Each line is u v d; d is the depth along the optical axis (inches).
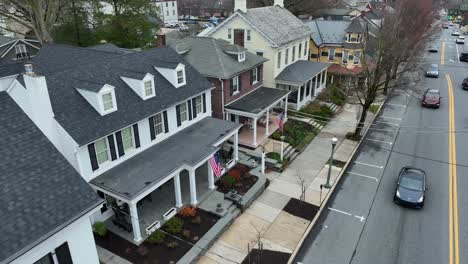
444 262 657.6
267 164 981.8
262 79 1302.9
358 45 1657.2
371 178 946.1
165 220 738.2
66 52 1117.1
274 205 823.7
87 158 688.4
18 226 446.3
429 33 1791.3
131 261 638.5
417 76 1811.0
